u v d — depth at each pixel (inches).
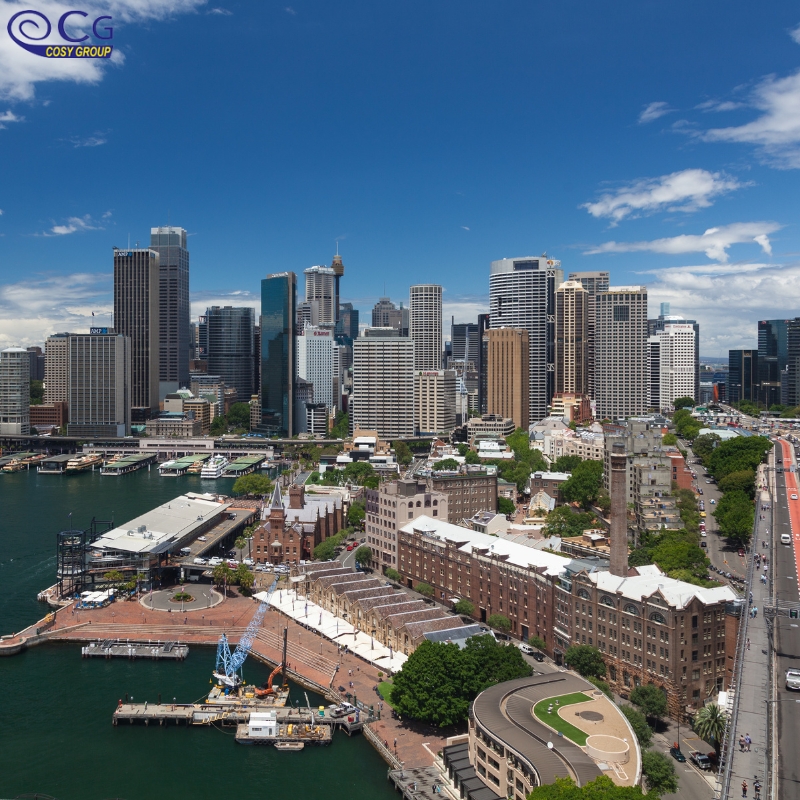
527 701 7017.7
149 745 7775.6
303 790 7007.9
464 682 7746.1
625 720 6599.4
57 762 7426.2
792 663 7293.3
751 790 5359.3
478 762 6692.9
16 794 6889.8
